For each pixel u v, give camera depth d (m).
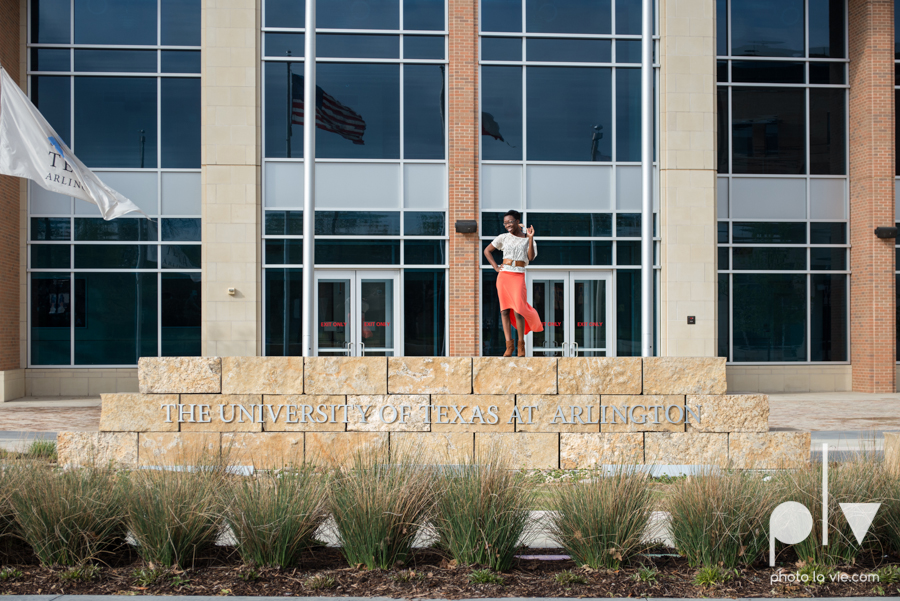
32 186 20.05
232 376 10.02
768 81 21.56
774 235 21.50
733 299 21.31
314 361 10.02
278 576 5.74
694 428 10.17
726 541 5.95
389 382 10.03
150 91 20.22
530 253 11.09
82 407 17.36
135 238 20.11
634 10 20.50
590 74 20.44
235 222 19.27
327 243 19.72
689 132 20.17
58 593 5.39
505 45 20.27
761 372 21.33
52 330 20.00
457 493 6.21
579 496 6.31
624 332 20.16
